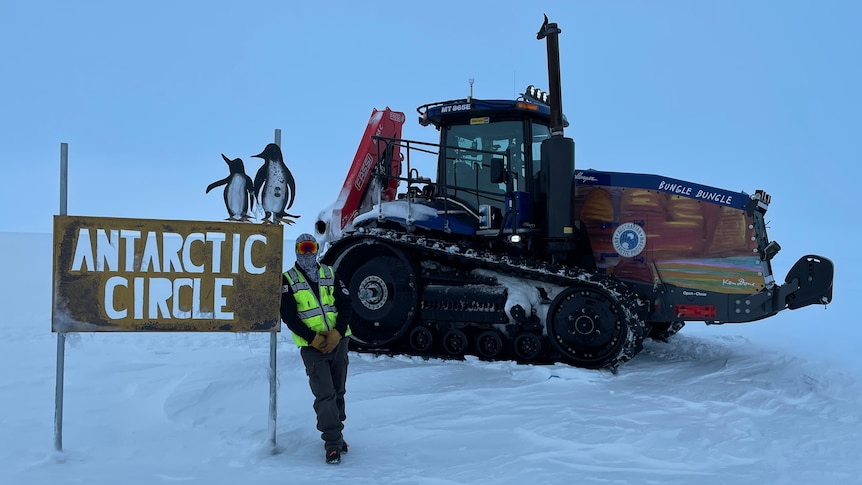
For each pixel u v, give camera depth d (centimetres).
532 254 870
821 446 473
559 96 812
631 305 766
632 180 831
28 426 538
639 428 520
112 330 469
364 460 453
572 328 802
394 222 917
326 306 472
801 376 712
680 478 411
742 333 1096
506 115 883
